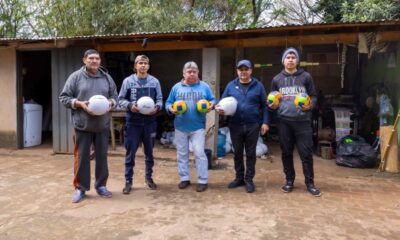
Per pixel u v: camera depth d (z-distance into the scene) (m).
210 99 5.18
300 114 4.87
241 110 5.04
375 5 8.59
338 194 5.04
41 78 10.93
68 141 7.82
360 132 8.49
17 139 8.20
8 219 4.10
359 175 6.11
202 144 5.20
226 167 6.70
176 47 7.20
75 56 7.65
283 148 5.08
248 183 5.15
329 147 7.49
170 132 8.75
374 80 8.62
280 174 6.16
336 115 8.05
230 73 10.81
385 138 6.32
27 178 5.85
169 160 7.15
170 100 5.23
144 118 4.98
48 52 10.91
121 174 6.13
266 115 5.11
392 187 5.41
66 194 4.99
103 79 4.69
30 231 3.78
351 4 10.11
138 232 3.76
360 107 8.87
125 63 10.06
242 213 4.29
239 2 12.64
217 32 6.45
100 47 7.50
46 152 8.02
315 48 9.87
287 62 4.88
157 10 10.77
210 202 4.68
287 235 3.69
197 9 12.75
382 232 3.78
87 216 4.18
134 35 6.78
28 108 8.44
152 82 5.04
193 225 3.94
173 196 4.92
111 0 11.00
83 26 11.29
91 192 5.06
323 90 10.50
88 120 4.50
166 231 3.78
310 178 5.06
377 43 6.23
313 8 12.48
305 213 4.30
